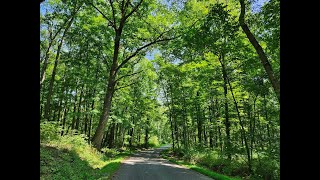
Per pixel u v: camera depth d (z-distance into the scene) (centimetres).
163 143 10031
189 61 2362
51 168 965
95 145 2238
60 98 3180
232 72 2220
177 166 1988
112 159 2255
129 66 3027
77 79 2972
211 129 3008
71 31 2419
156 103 4550
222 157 2220
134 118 4516
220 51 1880
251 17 1391
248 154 1938
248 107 2262
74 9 2256
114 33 2409
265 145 1817
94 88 2808
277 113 1947
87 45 2495
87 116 3425
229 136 2259
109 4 2414
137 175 1345
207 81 2388
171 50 2472
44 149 1226
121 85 3322
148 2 2291
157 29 2425
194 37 1614
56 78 3447
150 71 3212
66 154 1352
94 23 2414
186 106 3303
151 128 6000
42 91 3266
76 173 1103
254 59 1834
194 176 1421
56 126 1814
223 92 2497
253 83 2017
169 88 3806
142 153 4038
